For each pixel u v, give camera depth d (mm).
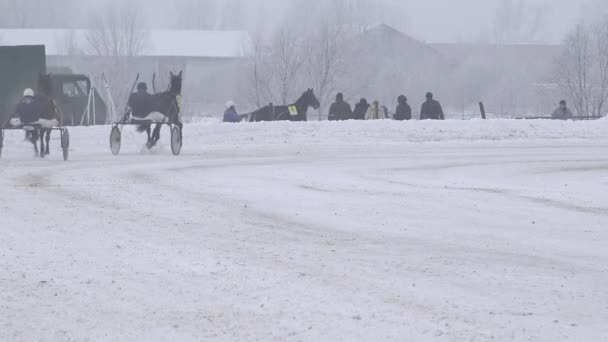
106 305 17844
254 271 21016
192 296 18578
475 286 19969
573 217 31672
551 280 20781
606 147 71125
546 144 74750
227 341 15492
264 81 143250
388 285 19828
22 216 29172
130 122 60406
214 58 182375
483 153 63906
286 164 52312
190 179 42031
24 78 94000
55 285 19453
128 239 25094
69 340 15578
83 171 45750
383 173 47625
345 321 16734
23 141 74562
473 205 34312
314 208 32469
